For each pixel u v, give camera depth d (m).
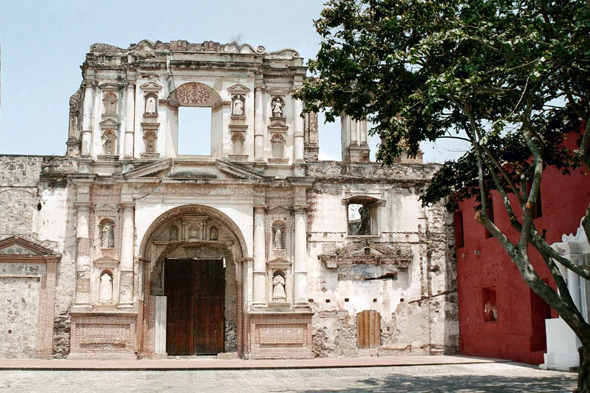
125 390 21.59
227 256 37.44
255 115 37.31
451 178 25.61
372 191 37.59
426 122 23.19
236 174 36.09
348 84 23.33
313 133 38.59
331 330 36.09
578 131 24.47
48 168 35.94
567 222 27.36
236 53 37.38
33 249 34.88
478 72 19.88
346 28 22.89
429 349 36.72
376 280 36.94
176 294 37.59
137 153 36.25
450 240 37.97
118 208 35.75
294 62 38.22
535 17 20.44
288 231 36.69
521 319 30.92
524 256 18.75
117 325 34.44
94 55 36.91
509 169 26.16
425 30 21.31
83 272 34.72
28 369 28.52
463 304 36.84
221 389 21.78
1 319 34.44
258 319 35.16
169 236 36.59
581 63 20.23
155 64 36.84
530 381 23.11
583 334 18.14
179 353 37.00
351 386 22.45
